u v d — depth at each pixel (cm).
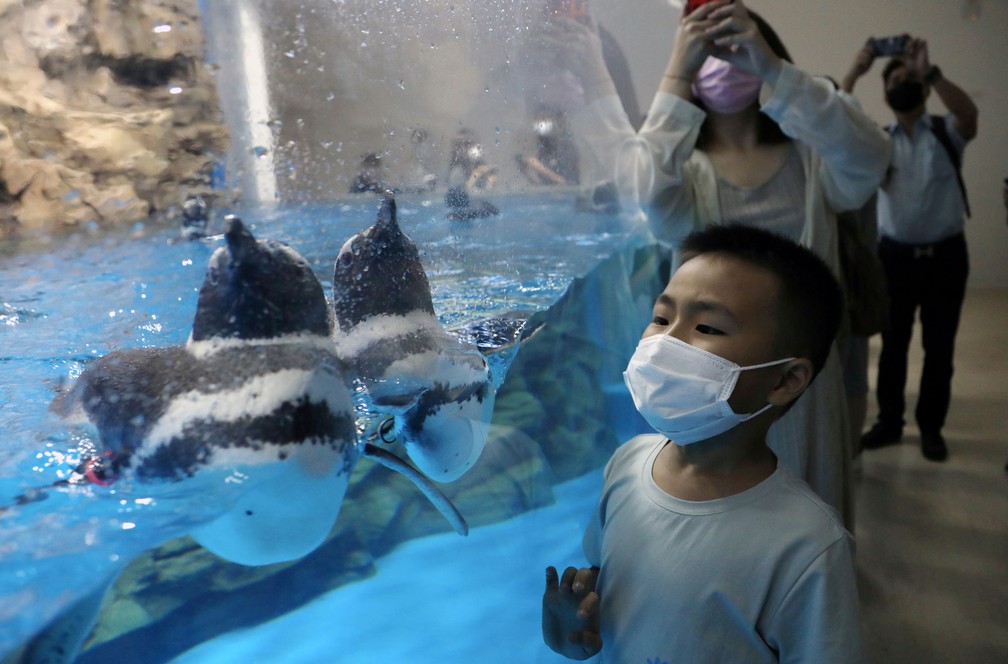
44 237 97
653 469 102
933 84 339
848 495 194
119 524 60
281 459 63
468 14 121
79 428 71
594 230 162
